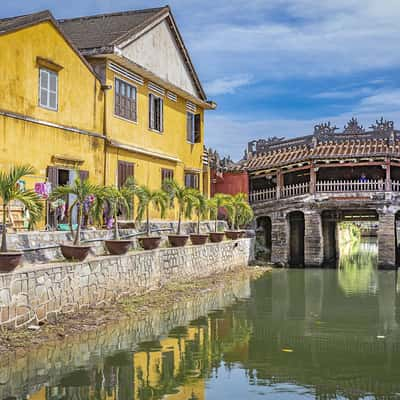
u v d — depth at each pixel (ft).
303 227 105.29
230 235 89.20
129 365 33.19
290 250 102.73
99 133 63.00
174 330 43.24
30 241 43.83
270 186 115.34
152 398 28.04
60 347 35.35
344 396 29.78
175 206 82.84
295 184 111.96
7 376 29.94
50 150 54.90
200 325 45.93
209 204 78.89
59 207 54.70
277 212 100.63
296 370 34.30
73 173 58.39
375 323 49.24
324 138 103.09
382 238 94.07
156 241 58.08
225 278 75.36
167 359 35.04
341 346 40.65
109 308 46.42
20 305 35.94
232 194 112.27
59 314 40.47
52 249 45.27
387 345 41.11
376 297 64.28
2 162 48.83
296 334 44.29
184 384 30.58
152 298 53.57
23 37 51.37
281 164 102.83
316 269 94.43
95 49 63.05
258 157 114.52
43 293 38.47
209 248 74.90
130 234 59.26
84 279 43.98
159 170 77.51
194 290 61.72
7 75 49.49
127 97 69.15
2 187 36.47
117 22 75.97
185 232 78.64
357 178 106.63
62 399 27.22
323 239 106.11
